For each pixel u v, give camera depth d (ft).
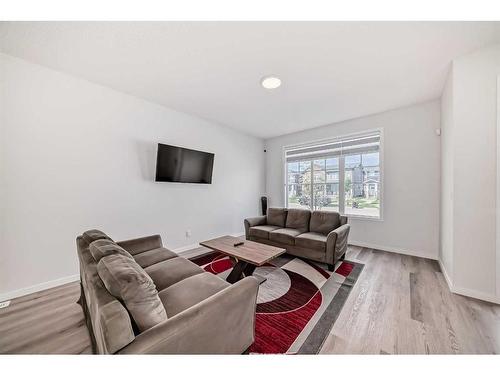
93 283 3.46
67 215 7.76
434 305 6.07
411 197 10.62
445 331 4.96
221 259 10.11
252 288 4.12
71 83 7.78
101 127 8.60
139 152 9.84
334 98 9.73
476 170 6.42
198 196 12.59
